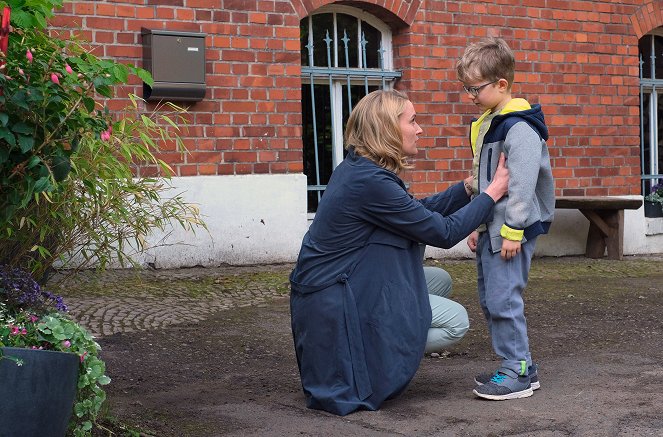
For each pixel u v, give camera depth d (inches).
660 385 175.9
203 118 339.9
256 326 243.1
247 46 347.6
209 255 341.1
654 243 442.6
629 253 436.5
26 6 137.6
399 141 162.7
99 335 227.1
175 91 326.6
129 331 233.0
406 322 160.7
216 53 341.7
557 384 178.1
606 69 427.8
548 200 171.6
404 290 161.5
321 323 160.7
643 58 457.1
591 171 425.7
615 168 431.5
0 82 117.4
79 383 123.3
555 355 207.6
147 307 263.7
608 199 394.6
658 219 443.5
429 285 186.2
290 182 355.6
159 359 205.2
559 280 337.4
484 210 163.3
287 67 355.3
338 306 159.8
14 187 126.4
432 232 159.8
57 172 126.5
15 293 126.0
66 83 130.0
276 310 266.2
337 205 160.1
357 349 159.6
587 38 422.3
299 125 358.0
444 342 171.2
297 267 166.4
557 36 414.9
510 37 403.9
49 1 140.0
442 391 174.6
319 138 381.7
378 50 390.9
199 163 339.0
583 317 257.1
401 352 160.4
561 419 152.7
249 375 192.1
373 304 160.4
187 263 337.4
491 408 160.4
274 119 353.4
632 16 434.0
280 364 203.2
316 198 382.6
